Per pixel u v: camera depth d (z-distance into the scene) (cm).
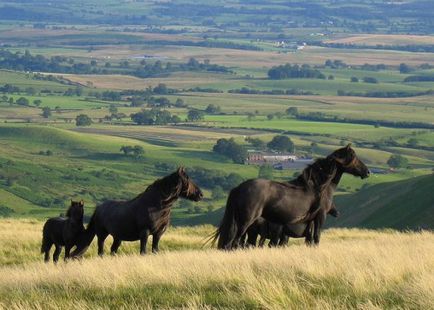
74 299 1475
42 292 1591
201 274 1570
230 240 2203
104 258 2131
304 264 1606
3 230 3825
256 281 1432
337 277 1490
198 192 2320
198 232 3953
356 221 8656
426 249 2062
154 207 2309
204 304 1353
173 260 1856
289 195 2230
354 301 1327
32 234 3488
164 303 1398
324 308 1252
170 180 2295
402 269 1540
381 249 2061
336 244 2439
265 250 2055
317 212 2284
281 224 2259
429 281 1338
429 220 7425
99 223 2423
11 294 1590
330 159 2283
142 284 1546
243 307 1312
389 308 1269
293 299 1323
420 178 9169
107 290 1527
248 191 2206
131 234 2352
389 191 9188
